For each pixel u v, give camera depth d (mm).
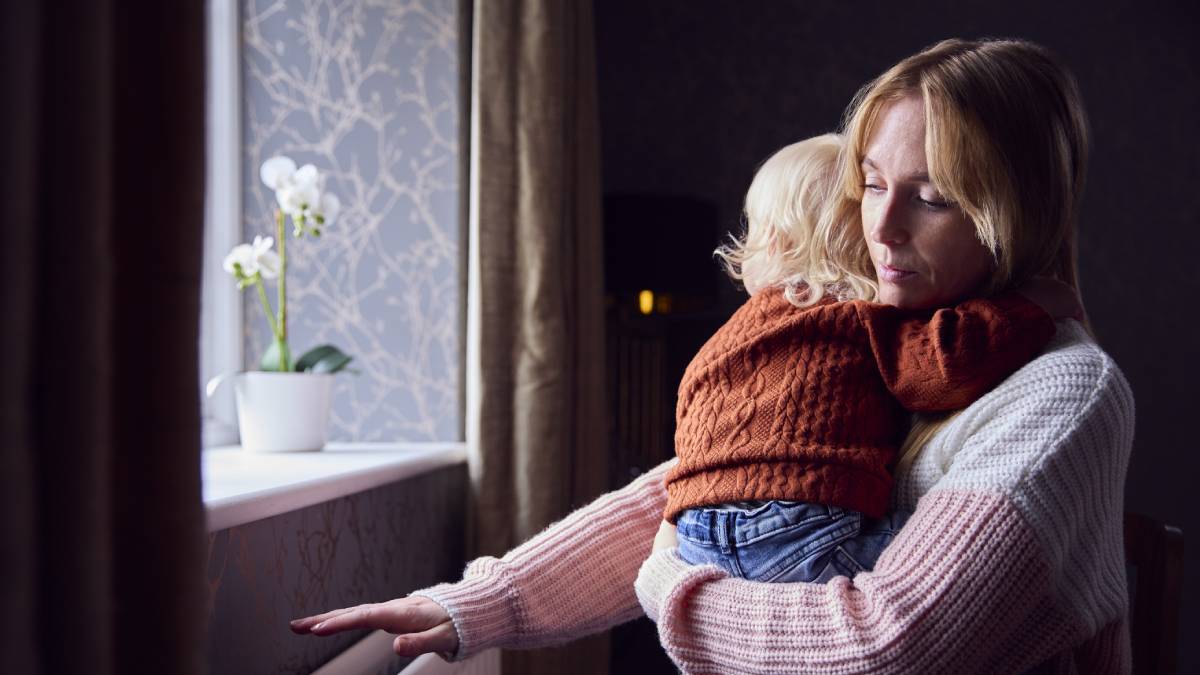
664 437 3080
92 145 410
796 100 3619
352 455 1492
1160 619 1174
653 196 2842
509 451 1780
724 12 3629
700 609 767
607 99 3600
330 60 1806
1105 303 3789
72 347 406
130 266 460
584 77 2225
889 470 844
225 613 918
